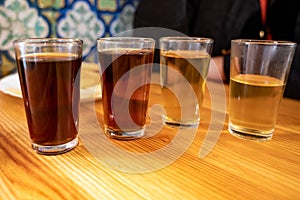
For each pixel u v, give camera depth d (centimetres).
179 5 125
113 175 33
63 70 36
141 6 131
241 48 45
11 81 73
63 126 38
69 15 114
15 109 57
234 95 46
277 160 38
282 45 43
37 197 29
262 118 44
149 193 30
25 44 35
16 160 36
